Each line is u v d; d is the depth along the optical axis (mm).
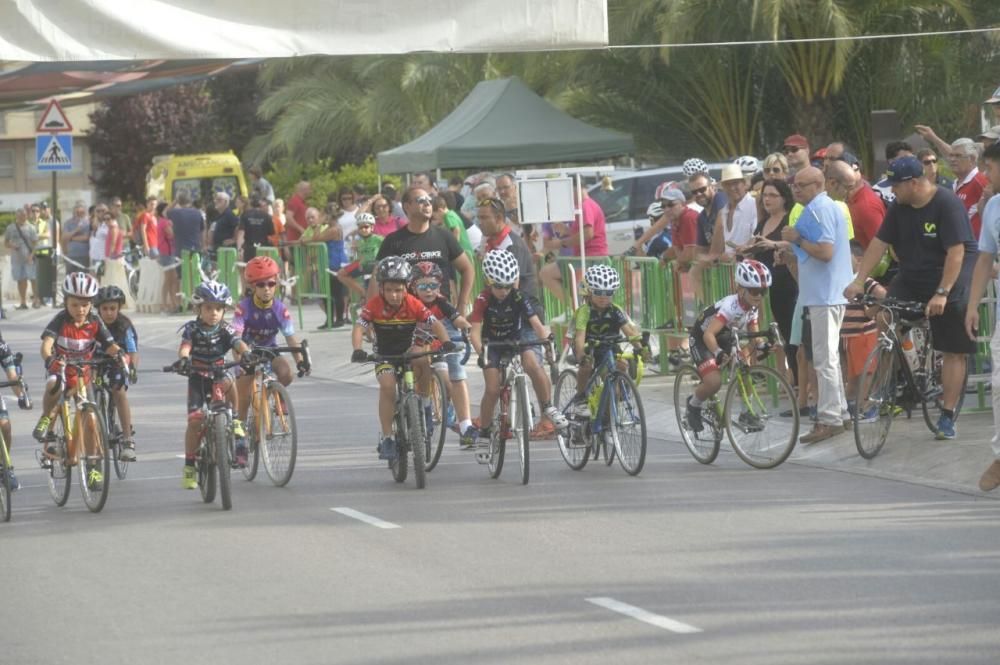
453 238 34938
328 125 111375
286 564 23625
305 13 32375
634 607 20109
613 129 80562
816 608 19719
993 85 73938
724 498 27922
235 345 29516
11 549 25844
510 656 18000
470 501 28547
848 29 69875
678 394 32750
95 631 20016
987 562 22062
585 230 47656
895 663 17188
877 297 32938
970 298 28312
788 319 35812
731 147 79375
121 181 155875
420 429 30016
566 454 32125
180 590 22156
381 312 30359
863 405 30531
